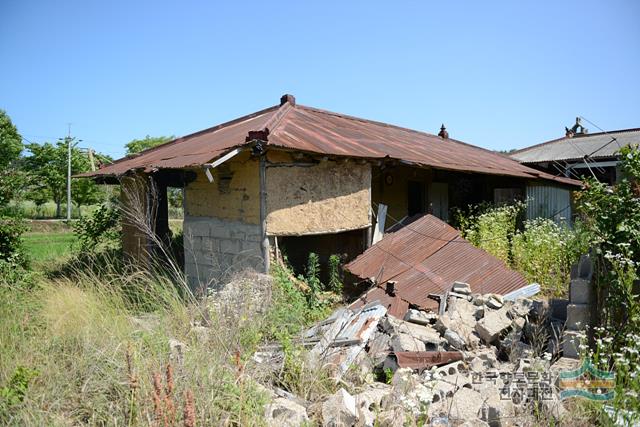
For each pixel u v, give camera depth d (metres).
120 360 3.96
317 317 6.67
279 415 3.48
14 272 7.51
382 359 4.75
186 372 3.70
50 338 4.54
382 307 5.54
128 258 10.41
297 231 7.96
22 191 9.64
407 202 12.64
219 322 4.88
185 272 9.11
